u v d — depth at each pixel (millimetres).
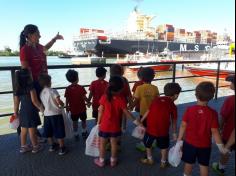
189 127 2609
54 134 3469
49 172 3059
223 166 3031
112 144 3193
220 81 16172
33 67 3574
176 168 3191
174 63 6188
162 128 3084
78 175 3000
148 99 3518
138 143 3902
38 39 3592
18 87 3404
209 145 2580
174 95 3094
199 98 2545
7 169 3113
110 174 3033
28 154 3527
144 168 3189
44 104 3461
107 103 3137
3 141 3979
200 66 22016
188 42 81812
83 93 4008
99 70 3947
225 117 2713
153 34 82250
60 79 20281
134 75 18859
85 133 4160
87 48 72062
